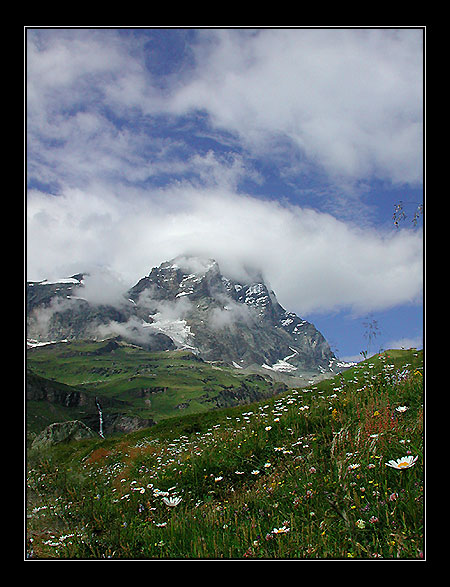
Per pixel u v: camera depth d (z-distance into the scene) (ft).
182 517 17.10
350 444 18.56
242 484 24.12
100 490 26.50
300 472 18.92
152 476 31.50
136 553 14.87
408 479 13.05
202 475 26.35
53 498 22.25
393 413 20.03
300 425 29.14
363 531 11.94
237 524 15.80
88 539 16.26
